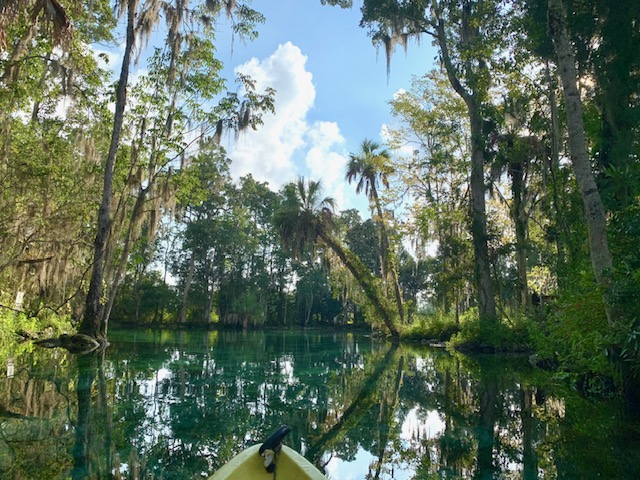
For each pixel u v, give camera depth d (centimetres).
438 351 1864
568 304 869
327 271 3131
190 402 710
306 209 2872
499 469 427
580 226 1168
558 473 414
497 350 1738
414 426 598
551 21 807
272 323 5022
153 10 1669
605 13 954
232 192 4316
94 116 1670
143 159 1795
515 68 1549
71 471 404
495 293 1919
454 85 1934
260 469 307
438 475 411
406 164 2508
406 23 2139
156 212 1769
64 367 1030
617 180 805
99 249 1547
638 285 629
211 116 1755
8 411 616
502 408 712
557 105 1502
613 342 681
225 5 1709
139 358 1285
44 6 884
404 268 3900
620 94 951
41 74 1395
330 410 689
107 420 583
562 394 834
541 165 1709
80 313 1988
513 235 2319
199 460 441
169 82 1678
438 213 2134
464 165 2058
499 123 1780
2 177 1346
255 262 4728
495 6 1568
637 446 504
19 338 1497
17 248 1490
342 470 427
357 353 1738
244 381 942
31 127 1559
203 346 1858
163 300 4100
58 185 1633
